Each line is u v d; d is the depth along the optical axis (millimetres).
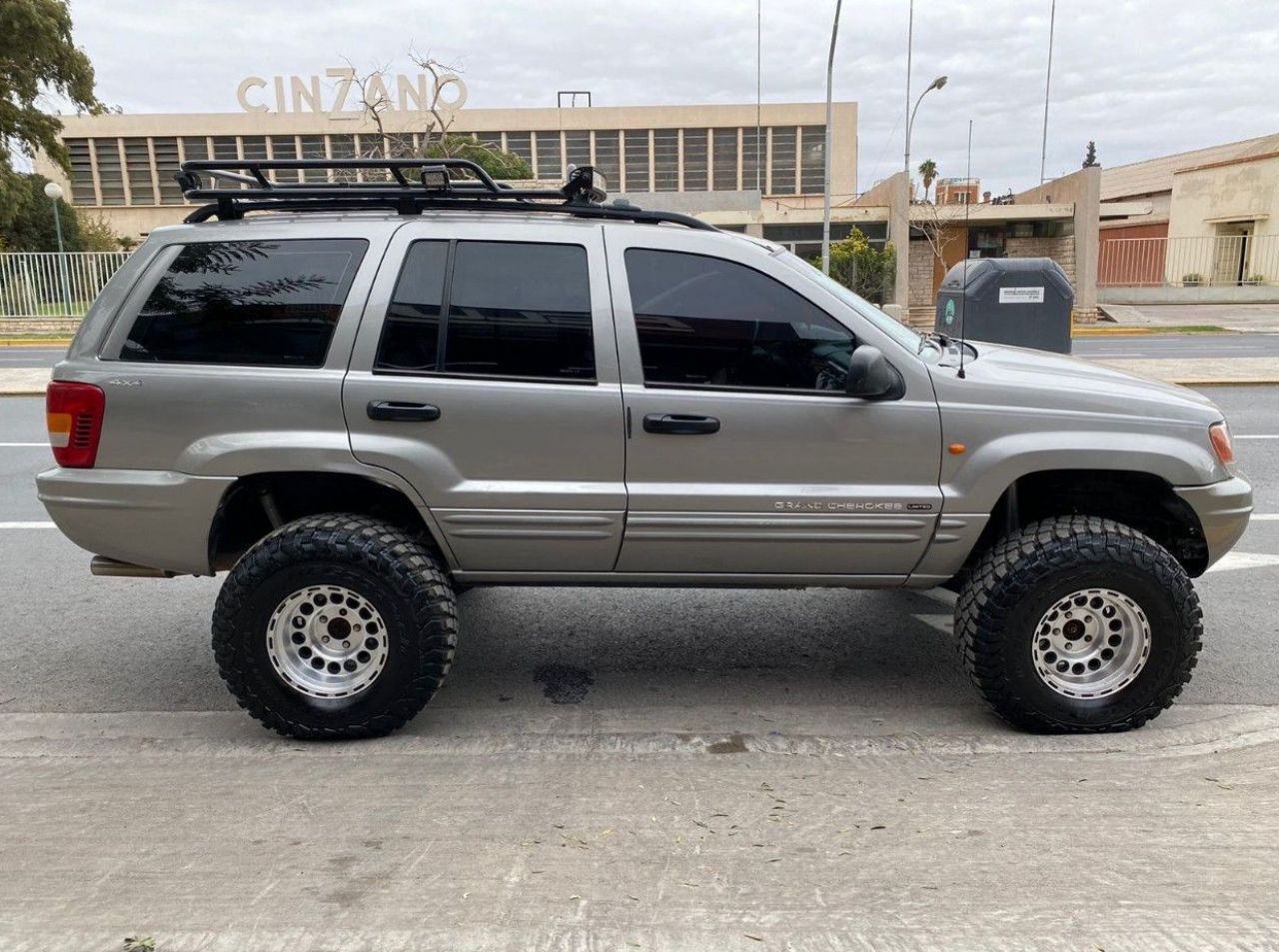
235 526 3846
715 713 3949
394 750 3568
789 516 3541
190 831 2949
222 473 3475
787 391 3529
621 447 3504
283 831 2947
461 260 3529
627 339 3504
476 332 3506
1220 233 35562
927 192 43156
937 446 3518
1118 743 3559
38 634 4930
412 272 3520
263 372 3494
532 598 5469
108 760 3486
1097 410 3553
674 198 32031
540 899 2582
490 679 4332
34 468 8930
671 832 2934
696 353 3531
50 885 2658
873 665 4480
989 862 2740
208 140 47344
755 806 3100
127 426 3512
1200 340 22703
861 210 30656
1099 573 3436
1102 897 2561
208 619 5164
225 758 3500
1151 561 3439
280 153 46812
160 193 48250
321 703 3555
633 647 4727
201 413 3484
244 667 3506
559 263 3541
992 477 3512
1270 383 13070
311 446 3457
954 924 2455
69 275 25344
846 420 3500
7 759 3504
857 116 47656
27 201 36094
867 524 3549
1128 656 3566
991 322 8648
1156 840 2852
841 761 3457
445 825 2982
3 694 4195
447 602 3537
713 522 3539
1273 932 2408
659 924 2471
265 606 3451
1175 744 3543
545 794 3195
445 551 3625
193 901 2580
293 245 3553
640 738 3682
